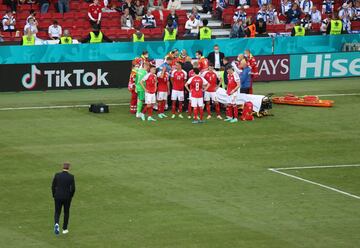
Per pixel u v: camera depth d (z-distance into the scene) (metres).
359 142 97.50
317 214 75.75
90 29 133.62
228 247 68.31
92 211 75.31
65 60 118.00
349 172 87.31
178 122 103.75
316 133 100.62
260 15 139.62
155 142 95.44
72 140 95.44
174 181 83.19
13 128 99.56
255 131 100.75
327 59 129.00
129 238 69.81
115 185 81.69
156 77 103.88
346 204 78.25
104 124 101.94
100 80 119.50
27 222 72.75
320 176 85.88
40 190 80.06
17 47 115.94
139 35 125.50
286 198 79.44
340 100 116.31
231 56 124.75
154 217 74.19
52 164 87.25
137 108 104.88
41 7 135.88
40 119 103.44
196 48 123.62
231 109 104.31
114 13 137.00
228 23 141.62
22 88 116.81
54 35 129.25
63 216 74.12
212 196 79.44
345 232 71.88
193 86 102.75
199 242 69.12
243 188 81.75
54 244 68.50
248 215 75.00
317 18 142.25
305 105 112.75
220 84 108.06
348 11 143.25
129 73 120.44
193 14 135.62
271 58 126.50
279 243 69.31
